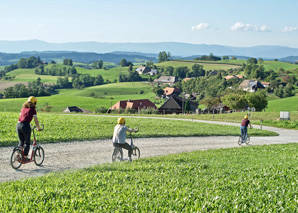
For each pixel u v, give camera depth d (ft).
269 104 457.68
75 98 479.41
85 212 22.58
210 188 30.07
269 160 50.55
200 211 23.26
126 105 349.82
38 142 59.00
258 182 32.81
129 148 44.14
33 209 22.71
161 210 23.48
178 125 109.91
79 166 42.70
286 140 95.61
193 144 73.26
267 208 24.91
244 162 47.98
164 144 69.72
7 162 42.73
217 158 51.39
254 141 88.69
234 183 32.32
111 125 92.99
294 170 40.50
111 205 24.11
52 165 42.50
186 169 39.73
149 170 38.09
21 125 38.75
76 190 27.84
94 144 62.28
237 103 351.05
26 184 29.78
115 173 35.29
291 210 24.68
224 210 23.79
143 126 98.48
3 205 23.17
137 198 26.00
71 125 85.56
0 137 59.82
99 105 437.58
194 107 377.91
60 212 22.25
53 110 375.66
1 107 357.61
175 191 28.37
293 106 436.35
